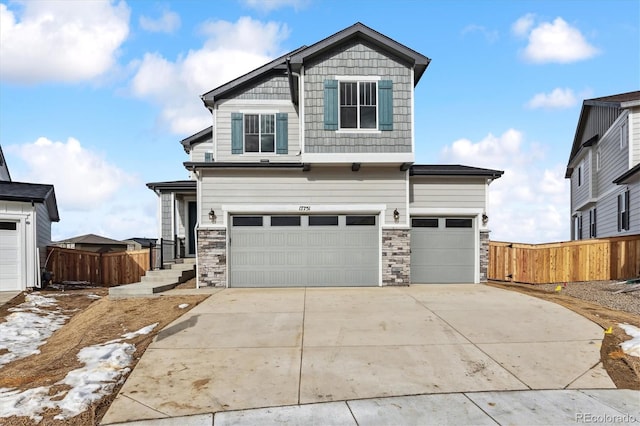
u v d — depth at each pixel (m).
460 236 13.83
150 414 4.85
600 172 21.44
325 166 12.98
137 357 6.62
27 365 6.82
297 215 13.12
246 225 13.06
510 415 4.76
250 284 12.97
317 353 6.75
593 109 22.33
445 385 5.60
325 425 4.58
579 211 26.42
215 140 16.16
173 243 16.64
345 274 13.07
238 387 5.55
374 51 12.92
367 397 5.26
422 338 7.43
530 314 8.96
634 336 7.23
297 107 16.23
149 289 11.41
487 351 6.79
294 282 13.02
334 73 12.85
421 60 12.68
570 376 5.84
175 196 17.02
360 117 12.83
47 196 15.45
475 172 13.45
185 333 7.78
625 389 5.44
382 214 13.05
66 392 5.34
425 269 13.73
